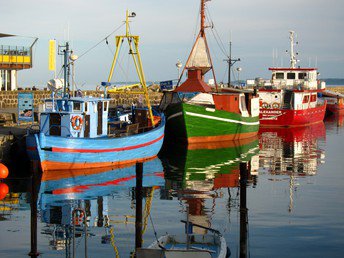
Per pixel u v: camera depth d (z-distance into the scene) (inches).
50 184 1039.0
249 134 1920.5
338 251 671.8
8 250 660.1
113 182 1080.8
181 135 1649.9
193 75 1781.5
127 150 1264.8
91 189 1012.5
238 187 1070.4
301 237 726.5
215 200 950.4
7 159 1160.8
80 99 1195.3
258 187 1076.5
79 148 1141.1
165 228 761.0
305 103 2378.2
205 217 828.6
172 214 844.0
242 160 1425.9
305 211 869.8
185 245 650.8
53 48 1521.9
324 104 2657.5
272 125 2322.8
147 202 925.8
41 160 1104.2
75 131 1182.3
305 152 1593.3
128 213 845.8
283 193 1016.9
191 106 1606.8
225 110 1769.2
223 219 817.5
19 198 932.6
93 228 759.1
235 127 1777.8
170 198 960.9
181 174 1201.4
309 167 1325.0
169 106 1624.0
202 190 1035.3
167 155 1478.8
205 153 1533.0
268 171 1266.0
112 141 1206.9
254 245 691.4
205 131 1678.2
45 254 645.9
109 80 1453.0
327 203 929.5
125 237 716.7
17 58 2033.7
